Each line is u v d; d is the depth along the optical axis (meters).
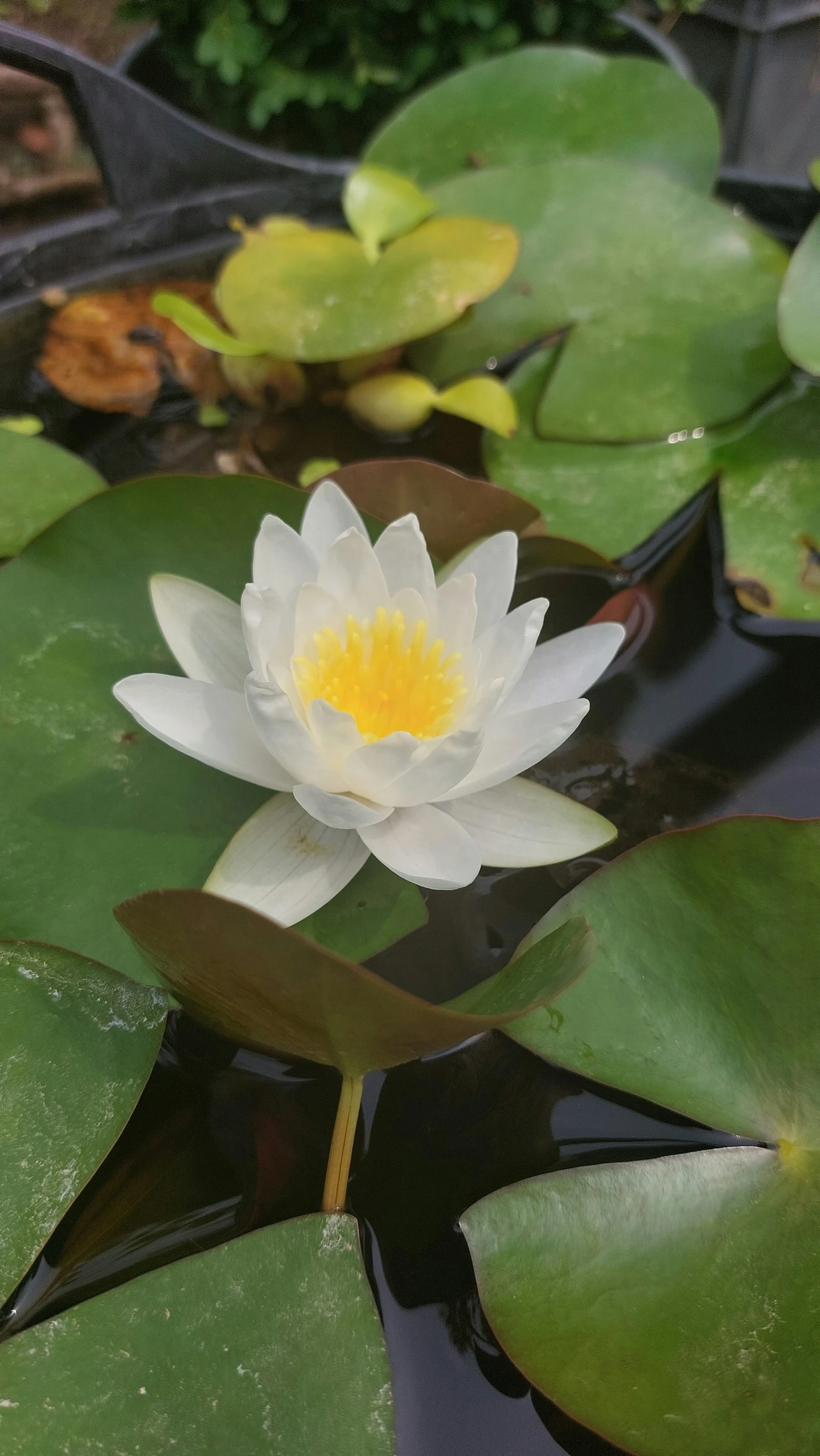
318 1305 0.69
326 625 0.74
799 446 0.81
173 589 0.74
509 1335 0.69
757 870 0.72
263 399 0.84
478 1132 0.72
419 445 0.83
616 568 0.80
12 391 0.84
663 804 0.76
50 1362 0.68
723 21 1.06
